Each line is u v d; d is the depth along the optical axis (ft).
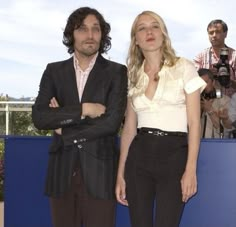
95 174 7.48
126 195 7.47
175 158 7.18
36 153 9.45
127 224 9.53
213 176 9.20
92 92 7.66
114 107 7.54
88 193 7.45
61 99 7.82
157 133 7.30
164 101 7.38
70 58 8.00
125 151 7.90
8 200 9.52
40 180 9.46
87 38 7.68
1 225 10.31
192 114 7.32
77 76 7.82
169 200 7.11
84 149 7.50
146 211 7.24
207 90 10.93
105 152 7.61
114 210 7.73
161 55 7.68
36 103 7.86
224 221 9.24
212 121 11.18
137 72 7.84
